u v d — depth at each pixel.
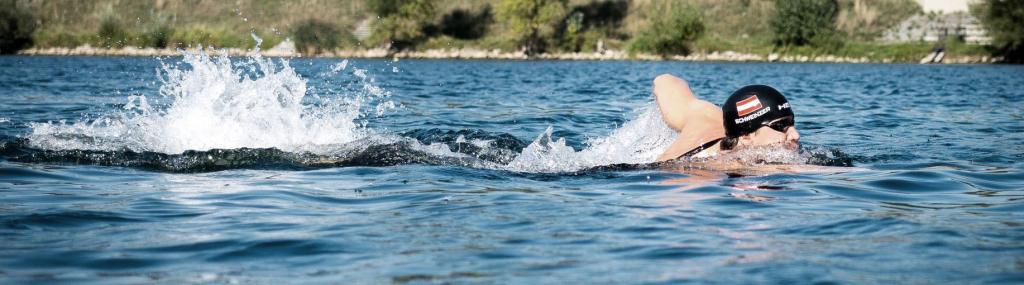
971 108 32.94
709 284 7.33
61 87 43.12
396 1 131.00
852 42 129.12
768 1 141.38
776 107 14.06
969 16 129.50
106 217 10.34
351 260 8.21
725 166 14.12
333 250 8.62
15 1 125.25
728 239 9.09
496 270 7.84
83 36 125.50
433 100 36.12
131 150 15.85
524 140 19.38
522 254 8.45
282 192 12.18
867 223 9.91
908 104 35.53
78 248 8.67
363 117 26.56
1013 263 7.88
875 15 133.75
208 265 8.06
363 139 17.14
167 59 97.06
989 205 11.34
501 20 136.25
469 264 8.05
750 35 135.38
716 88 53.22
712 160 14.18
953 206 11.23
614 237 9.21
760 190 12.19
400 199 11.58
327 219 10.23
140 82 48.41
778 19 128.12
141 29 125.44
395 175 13.66
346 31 130.25
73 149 15.89
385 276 7.62
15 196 11.74
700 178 13.15
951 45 121.56
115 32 124.31
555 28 136.88
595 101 36.28
